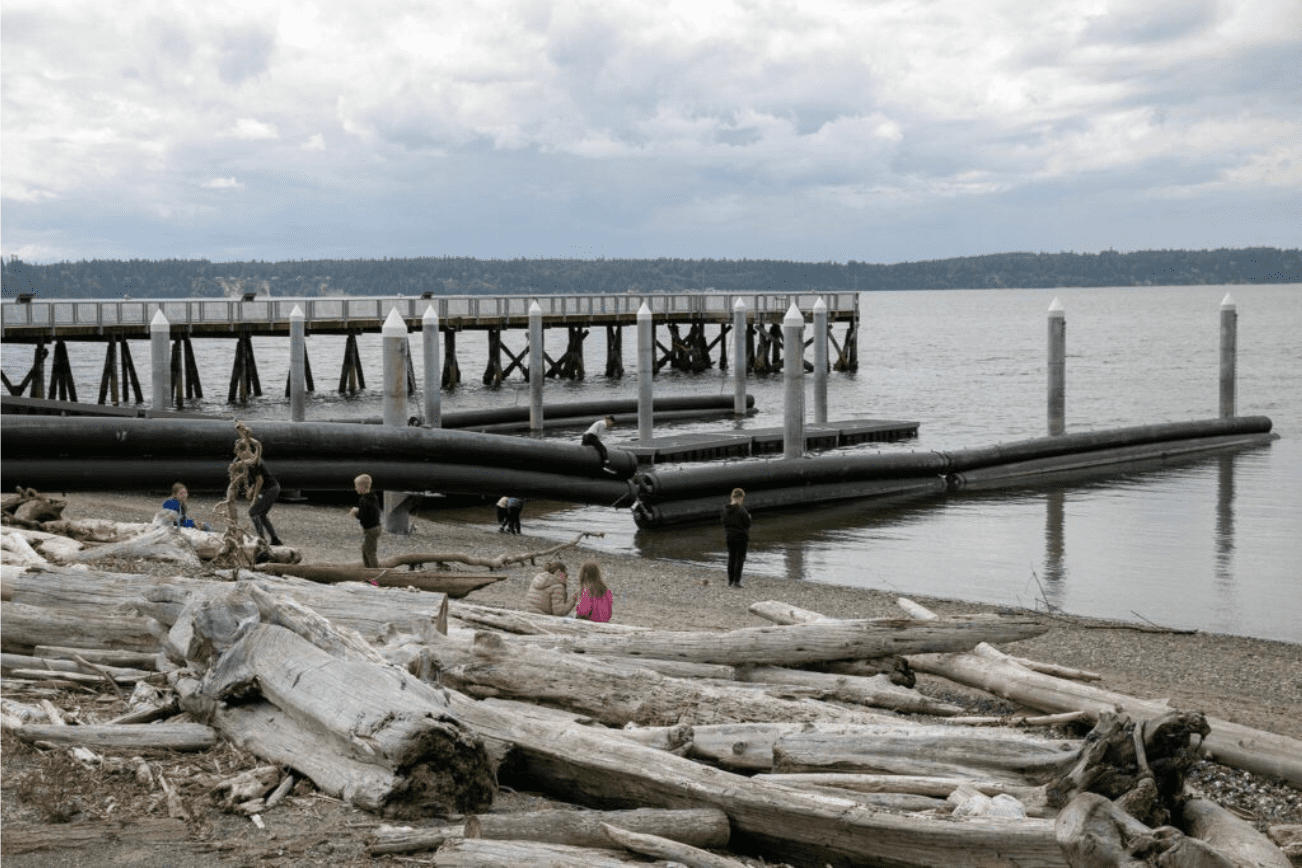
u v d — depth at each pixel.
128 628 9.14
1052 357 35.47
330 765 6.74
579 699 7.91
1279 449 38.75
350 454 22.59
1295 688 12.95
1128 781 5.86
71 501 23.62
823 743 7.06
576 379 68.00
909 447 39.28
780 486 27.95
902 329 143.38
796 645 9.68
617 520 26.70
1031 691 9.66
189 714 7.72
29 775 6.81
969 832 5.65
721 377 69.31
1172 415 49.50
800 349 29.69
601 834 5.98
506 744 6.96
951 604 17.67
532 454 24.39
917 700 9.27
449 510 28.23
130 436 21.39
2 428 20.84
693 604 17.02
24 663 8.95
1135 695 12.03
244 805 6.50
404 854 5.99
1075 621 16.48
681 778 6.43
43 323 50.38
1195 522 25.91
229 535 11.72
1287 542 23.52
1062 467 34.28
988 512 27.56
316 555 19.48
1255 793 8.43
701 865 5.73
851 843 5.96
